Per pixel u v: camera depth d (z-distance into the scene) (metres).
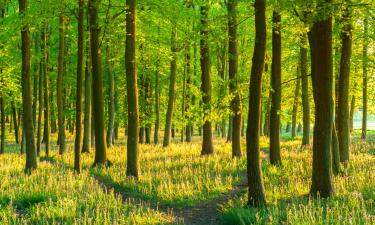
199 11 21.55
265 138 34.47
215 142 34.00
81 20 18.05
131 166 16.20
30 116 18.55
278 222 9.45
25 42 18.31
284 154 21.45
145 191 13.88
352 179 13.34
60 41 24.58
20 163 21.19
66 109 36.66
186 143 32.56
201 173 16.28
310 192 11.96
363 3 12.09
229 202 11.46
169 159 19.95
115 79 36.25
